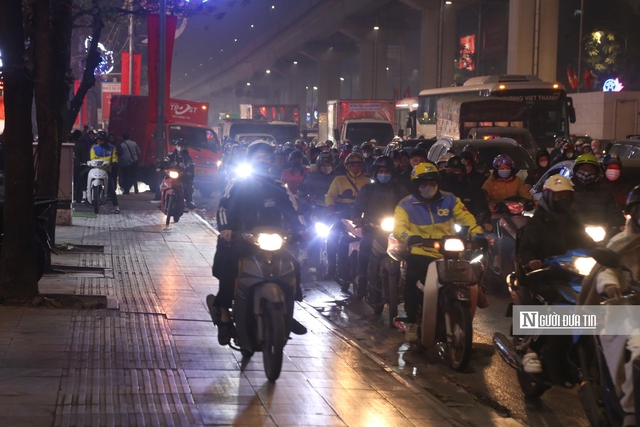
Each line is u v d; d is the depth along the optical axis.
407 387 7.86
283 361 8.62
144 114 35.09
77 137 26.36
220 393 7.24
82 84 19.42
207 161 32.41
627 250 5.78
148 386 7.25
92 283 12.52
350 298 13.11
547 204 7.46
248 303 7.66
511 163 14.28
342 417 6.77
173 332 9.48
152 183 32.91
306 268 15.99
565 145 20.70
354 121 43.16
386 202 11.36
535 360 7.10
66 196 20.19
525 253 7.34
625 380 5.38
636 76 76.00
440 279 8.63
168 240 18.20
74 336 8.91
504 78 34.53
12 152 10.53
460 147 18.53
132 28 45.81
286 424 6.46
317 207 15.53
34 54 13.74
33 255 10.73
